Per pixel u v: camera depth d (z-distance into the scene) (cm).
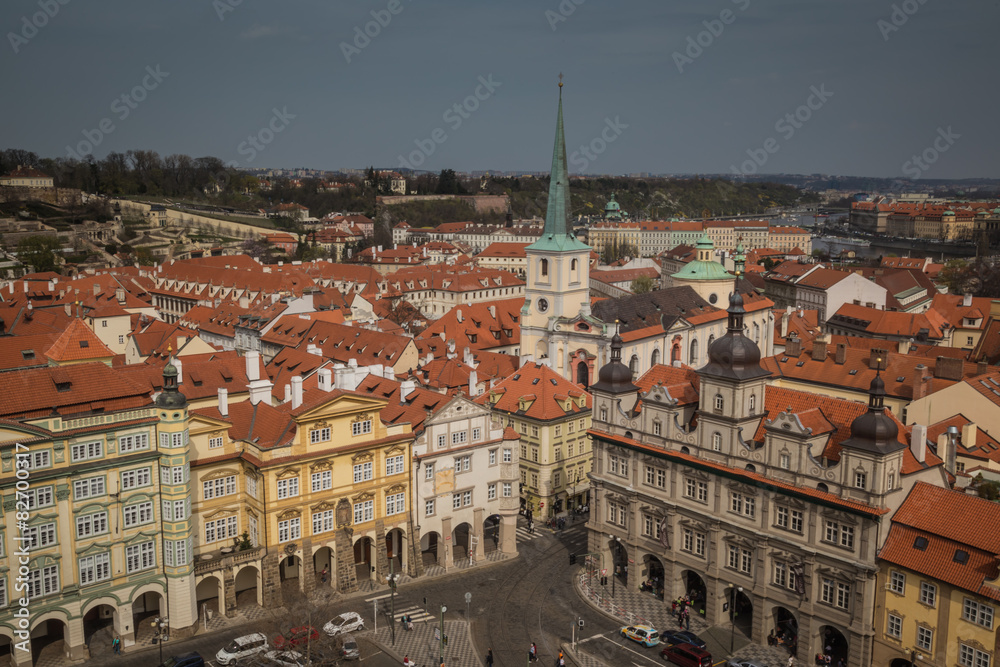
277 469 9556
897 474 8262
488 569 11056
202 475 9575
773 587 9075
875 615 8312
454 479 11019
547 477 12800
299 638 8750
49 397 8425
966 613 7638
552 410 12888
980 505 7931
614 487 10581
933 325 19462
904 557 8044
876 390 8181
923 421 11806
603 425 10762
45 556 8250
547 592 10438
